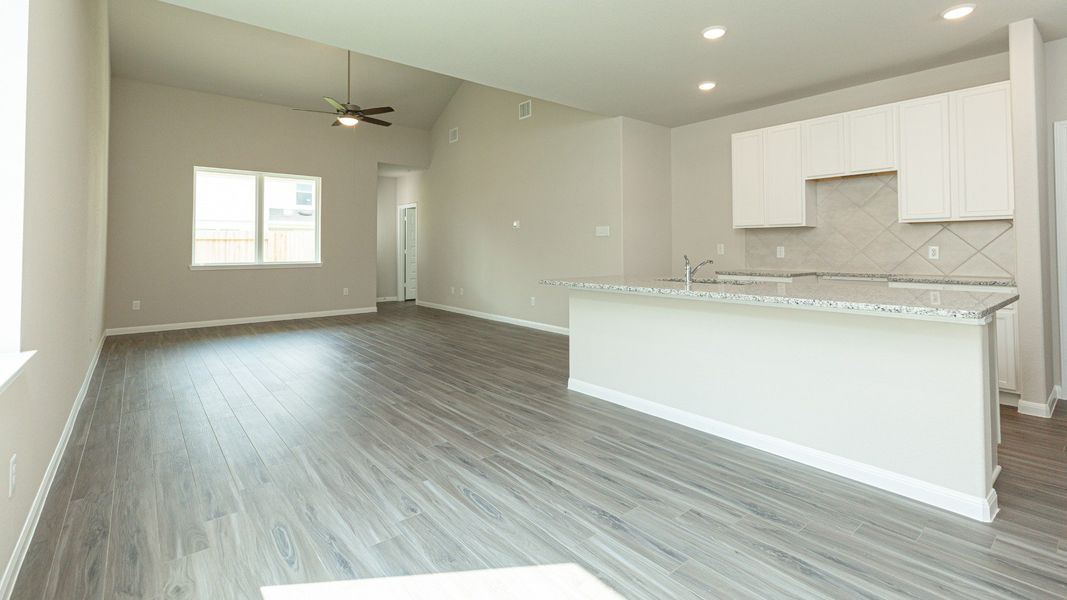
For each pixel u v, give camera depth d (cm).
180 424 321
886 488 228
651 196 608
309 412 345
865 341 234
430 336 650
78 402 344
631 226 590
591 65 411
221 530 199
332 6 307
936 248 414
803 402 258
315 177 823
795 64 409
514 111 740
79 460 264
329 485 238
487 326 734
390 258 1089
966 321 185
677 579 168
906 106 395
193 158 714
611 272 600
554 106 671
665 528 199
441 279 933
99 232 494
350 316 841
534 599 158
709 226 589
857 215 461
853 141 428
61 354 267
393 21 329
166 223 697
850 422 240
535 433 305
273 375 448
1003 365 343
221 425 319
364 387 408
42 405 217
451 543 190
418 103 868
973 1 304
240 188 770
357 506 218
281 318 799
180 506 217
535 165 705
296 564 177
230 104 742
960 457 207
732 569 173
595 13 320
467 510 214
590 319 382
